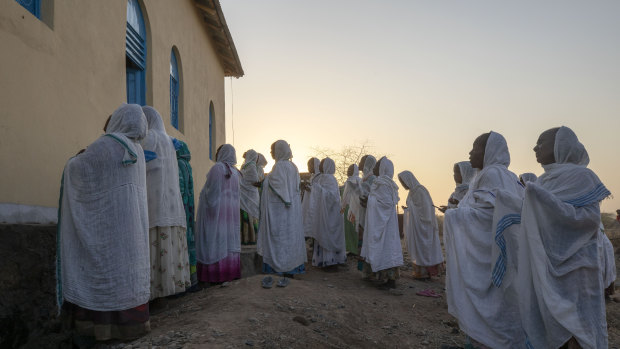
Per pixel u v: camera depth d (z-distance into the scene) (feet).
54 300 12.56
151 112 16.47
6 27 12.53
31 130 13.51
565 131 11.98
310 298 17.43
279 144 23.03
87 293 11.76
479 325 12.64
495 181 13.23
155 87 24.98
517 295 12.18
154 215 15.29
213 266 19.51
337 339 14.16
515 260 12.25
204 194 19.86
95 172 11.94
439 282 27.37
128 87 24.25
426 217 27.30
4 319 10.96
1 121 12.20
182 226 16.31
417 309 20.04
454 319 18.69
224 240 19.72
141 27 24.23
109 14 19.25
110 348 11.93
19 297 11.49
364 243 24.09
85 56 17.04
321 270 28.68
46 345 11.85
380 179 24.39
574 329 10.59
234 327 13.09
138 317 12.31
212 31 38.55
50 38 14.65
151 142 15.47
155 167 15.40
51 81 14.65
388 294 22.56
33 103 13.64
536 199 11.52
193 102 33.45
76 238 11.84
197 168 34.32
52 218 14.35
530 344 11.35
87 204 11.88
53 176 14.65
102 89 18.47
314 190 29.07
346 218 31.55
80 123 16.55
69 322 12.50
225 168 20.21
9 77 12.59
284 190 22.40
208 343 11.77
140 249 12.45
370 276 25.75
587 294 11.06
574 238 11.37
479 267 12.94
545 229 11.48
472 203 13.65
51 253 12.71
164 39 26.81
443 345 15.23
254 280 19.07
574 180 11.60
